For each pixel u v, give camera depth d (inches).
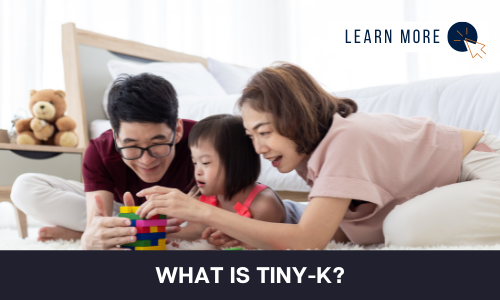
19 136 77.0
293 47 140.6
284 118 35.2
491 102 52.8
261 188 43.8
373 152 36.3
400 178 38.4
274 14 137.9
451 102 56.1
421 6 130.8
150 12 113.8
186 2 121.5
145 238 33.7
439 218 34.6
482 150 42.5
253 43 135.3
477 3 125.3
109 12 106.8
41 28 96.0
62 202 49.3
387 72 133.3
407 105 59.1
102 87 94.7
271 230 33.1
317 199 34.5
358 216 39.3
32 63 94.8
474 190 36.1
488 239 34.3
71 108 89.2
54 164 78.1
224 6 130.3
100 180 45.7
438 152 41.1
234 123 42.5
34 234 73.0
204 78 102.7
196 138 41.3
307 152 37.7
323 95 38.4
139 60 103.4
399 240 35.6
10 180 72.1
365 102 62.4
